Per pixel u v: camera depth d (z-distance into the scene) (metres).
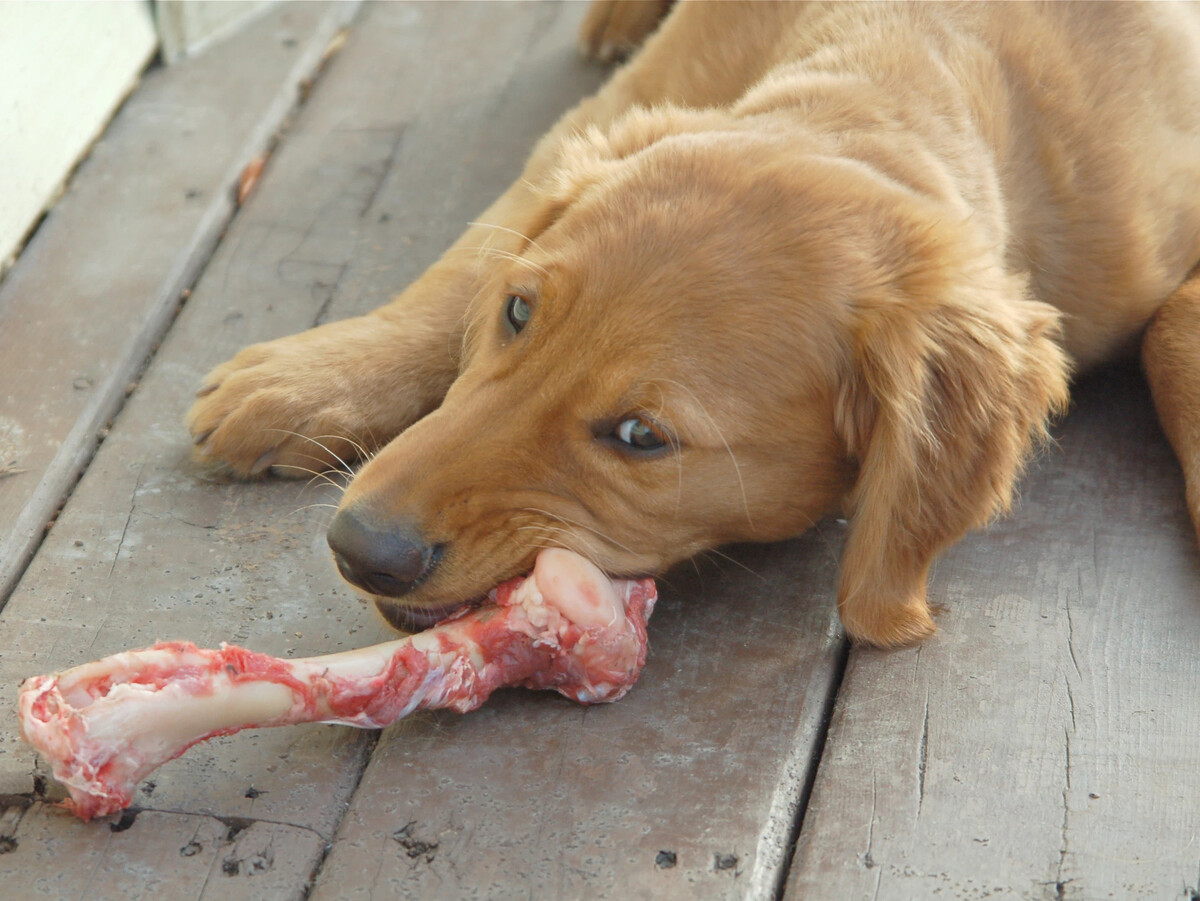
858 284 1.36
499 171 1.71
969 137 1.46
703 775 1.35
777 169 1.38
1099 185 1.50
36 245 1.62
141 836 1.31
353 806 1.32
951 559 1.45
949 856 1.32
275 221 1.66
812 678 1.39
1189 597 1.43
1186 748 1.36
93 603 1.40
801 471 1.38
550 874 1.31
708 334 1.35
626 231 1.36
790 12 1.57
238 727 1.30
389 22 1.85
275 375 1.48
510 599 1.35
